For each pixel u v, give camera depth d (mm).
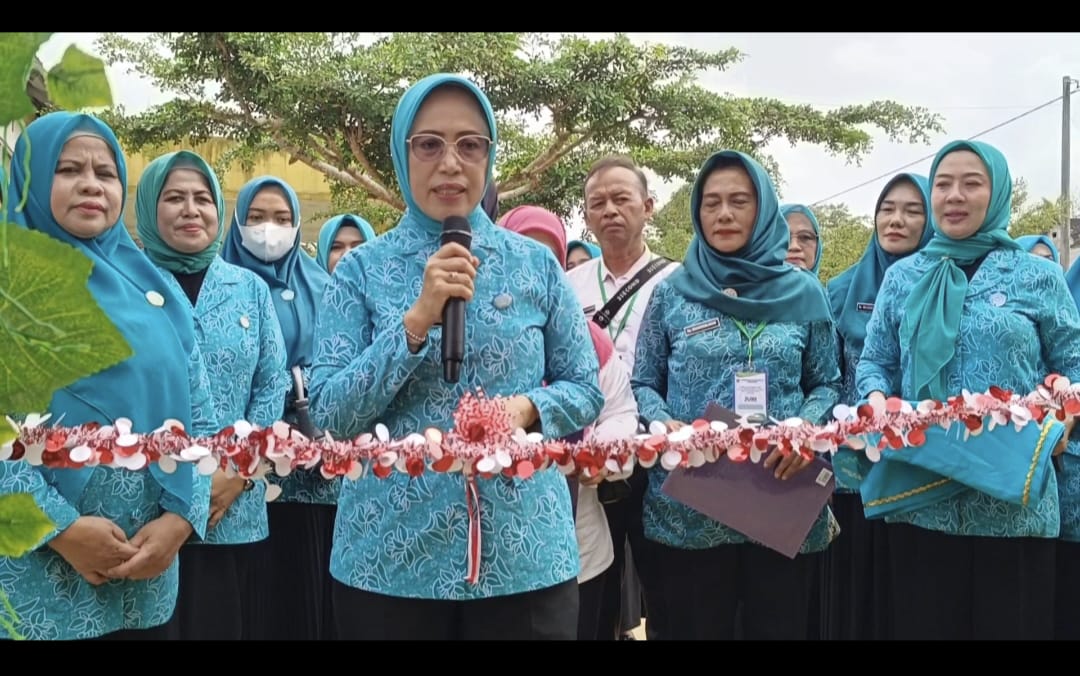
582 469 1879
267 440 1683
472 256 1704
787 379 2666
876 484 2637
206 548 2510
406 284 1829
